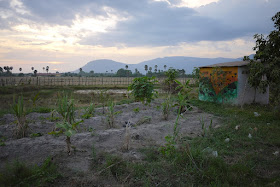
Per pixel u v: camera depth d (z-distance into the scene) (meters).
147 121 6.57
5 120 6.34
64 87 25.44
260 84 8.10
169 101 7.22
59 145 4.10
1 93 17.33
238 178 3.13
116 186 2.92
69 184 2.93
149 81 7.62
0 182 2.71
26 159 3.51
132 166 3.42
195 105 9.88
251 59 9.17
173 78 12.36
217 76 10.26
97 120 6.38
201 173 3.30
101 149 4.16
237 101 9.54
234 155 4.10
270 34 8.11
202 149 4.27
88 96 16.12
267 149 4.39
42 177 2.96
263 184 3.05
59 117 6.30
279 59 7.45
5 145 3.86
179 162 3.62
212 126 6.18
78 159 3.63
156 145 4.55
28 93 17.97
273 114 7.55
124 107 8.78
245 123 6.30
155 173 3.32
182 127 6.09
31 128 5.30
